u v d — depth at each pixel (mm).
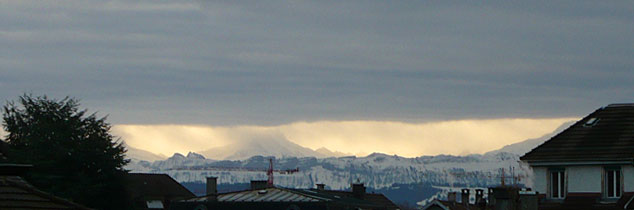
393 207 127562
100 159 102375
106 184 102000
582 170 59438
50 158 99500
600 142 60344
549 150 61031
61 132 101750
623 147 59344
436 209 96438
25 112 104375
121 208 103875
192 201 102750
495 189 56188
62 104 104688
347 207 103250
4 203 29016
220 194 104562
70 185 98688
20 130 102812
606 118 62875
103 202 102438
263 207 99125
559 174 60031
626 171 58281
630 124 61625
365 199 124625
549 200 59656
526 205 55781
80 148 100938
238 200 101312
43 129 100812
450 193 115938
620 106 63875
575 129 62531
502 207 55594
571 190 59500
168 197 133000
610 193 58594
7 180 30516
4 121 103750
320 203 98312
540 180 60438
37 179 96438
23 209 29125
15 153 97125
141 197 127750
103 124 105812
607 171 58844
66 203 30516
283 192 102688
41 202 30016
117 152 104875
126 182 105250
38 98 104812
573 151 60188
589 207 58125
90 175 102250
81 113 105125
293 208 98688
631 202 56656
